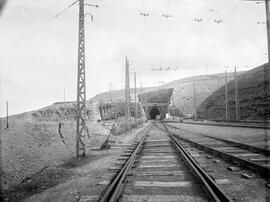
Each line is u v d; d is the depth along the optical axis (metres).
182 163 9.91
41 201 6.50
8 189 8.39
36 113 40.56
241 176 7.45
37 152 13.89
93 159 12.66
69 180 8.59
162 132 30.73
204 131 29.05
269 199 5.43
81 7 13.02
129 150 14.55
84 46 13.12
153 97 125.25
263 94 44.88
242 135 20.36
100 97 158.12
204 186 6.28
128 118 35.59
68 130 20.11
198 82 127.50
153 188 6.59
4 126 16.08
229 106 57.62
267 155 10.86
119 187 6.25
